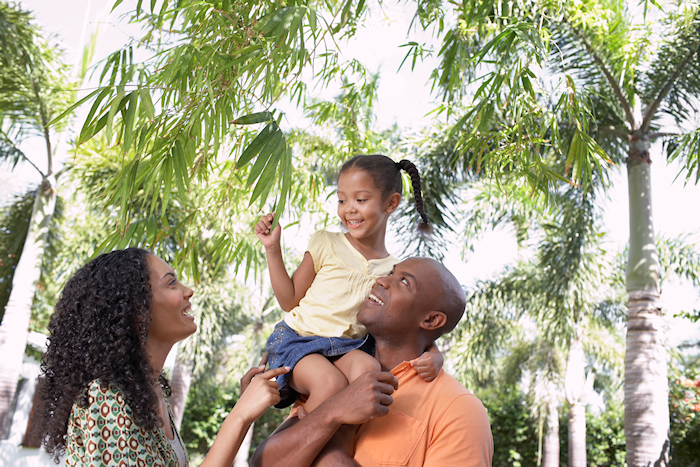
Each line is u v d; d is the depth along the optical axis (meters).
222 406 11.84
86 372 1.29
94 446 1.22
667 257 8.77
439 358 1.41
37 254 8.26
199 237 2.70
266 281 10.34
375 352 1.49
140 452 1.24
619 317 10.38
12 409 9.01
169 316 1.43
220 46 1.86
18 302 8.03
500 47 2.39
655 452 5.57
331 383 1.36
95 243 9.02
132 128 1.61
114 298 1.35
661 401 5.73
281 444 1.25
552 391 10.16
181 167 1.76
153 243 2.36
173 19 2.09
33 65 7.28
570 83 2.54
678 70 6.01
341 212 1.66
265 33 1.71
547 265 8.10
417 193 1.78
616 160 6.73
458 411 1.29
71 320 1.34
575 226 7.32
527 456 10.85
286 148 1.70
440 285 1.42
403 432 1.29
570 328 8.38
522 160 2.60
